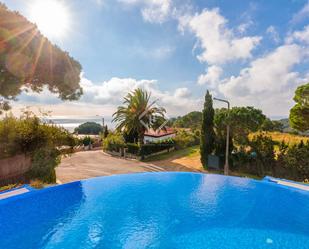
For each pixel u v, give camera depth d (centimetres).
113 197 827
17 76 884
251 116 1524
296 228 616
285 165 1348
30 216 673
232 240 560
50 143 1064
